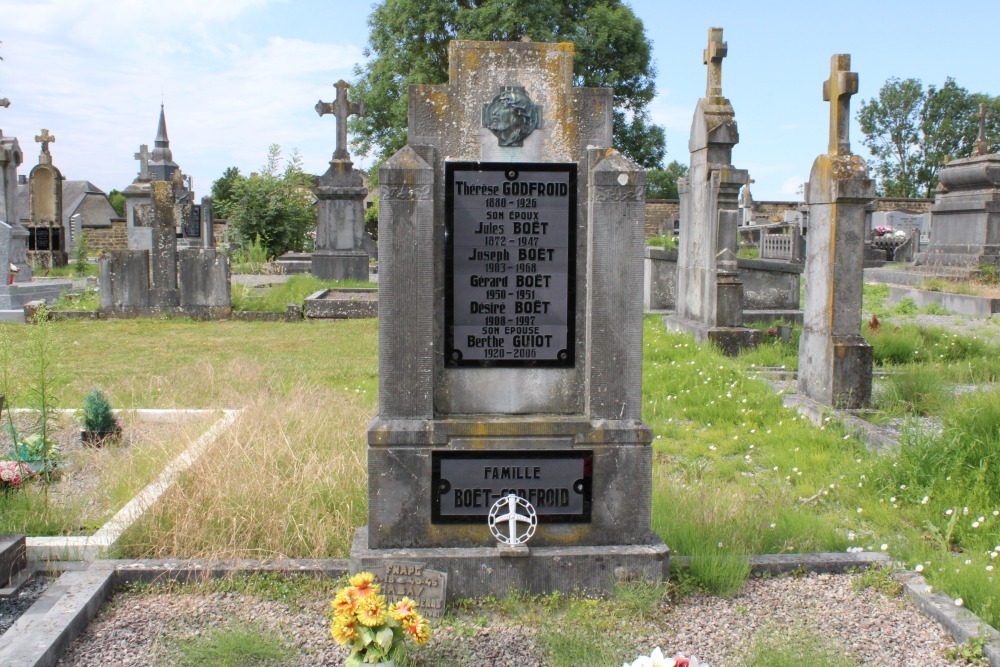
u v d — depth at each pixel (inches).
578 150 173.0
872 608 167.3
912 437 251.1
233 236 1174.3
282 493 202.4
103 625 158.2
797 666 140.5
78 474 249.6
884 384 365.4
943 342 466.6
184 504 198.2
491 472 173.3
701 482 241.4
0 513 201.5
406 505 172.6
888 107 3024.1
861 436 291.4
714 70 497.7
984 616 159.0
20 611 163.6
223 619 161.3
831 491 240.7
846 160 325.1
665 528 195.3
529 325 175.9
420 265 168.4
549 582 170.6
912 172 3065.9
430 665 145.0
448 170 171.2
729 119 490.9
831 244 326.6
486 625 160.9
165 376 388.8
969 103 2960.1
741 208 1764.3
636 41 1438.2
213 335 537.3
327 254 874.1
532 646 152.6
